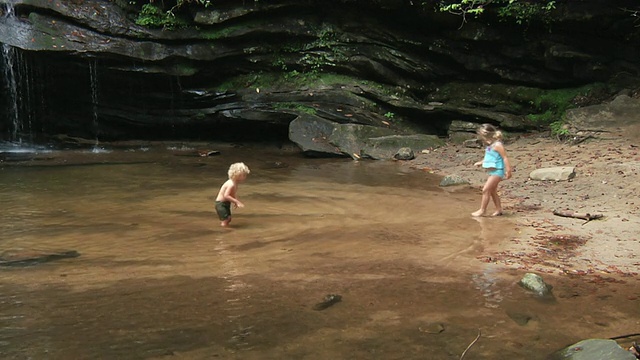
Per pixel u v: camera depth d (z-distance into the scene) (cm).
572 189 972
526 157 1241
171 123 1706
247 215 838
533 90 1554
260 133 1695
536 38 1539
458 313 478
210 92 1666
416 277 569
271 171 1242
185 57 1619
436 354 404
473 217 831
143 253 645
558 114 1492
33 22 1524
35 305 484
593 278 569
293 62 1669
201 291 522
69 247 669
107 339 418
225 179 1141
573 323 461
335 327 446
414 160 1363
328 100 1614
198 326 444
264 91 1659
